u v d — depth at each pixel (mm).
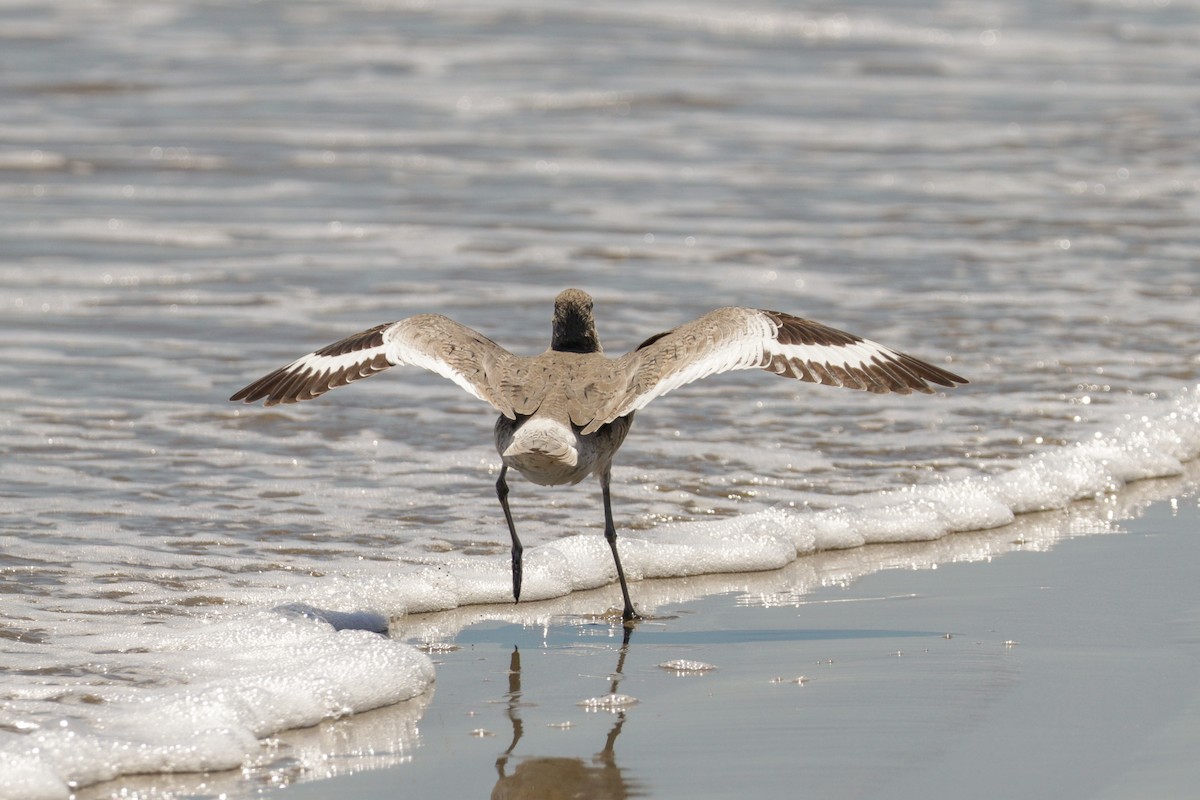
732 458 15453
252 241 25125
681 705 9828
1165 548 13234
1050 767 8766
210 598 11516
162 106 36312
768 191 29094
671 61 42688
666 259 23953
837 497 14312
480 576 12211
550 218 26859
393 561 12492
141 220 26484
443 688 10133
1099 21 49344
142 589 11680
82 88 37781
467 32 45969
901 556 13219
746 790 8531
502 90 38719
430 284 22344
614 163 31516
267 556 12555
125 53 41875
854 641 11055
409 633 11289
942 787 8523
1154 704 9711
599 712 9711
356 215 27094
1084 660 10555
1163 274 22844
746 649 10922
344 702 9648
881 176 30359
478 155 32188
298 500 14070
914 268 23297
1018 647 10852
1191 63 43250
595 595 12289
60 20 45625
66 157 31250
